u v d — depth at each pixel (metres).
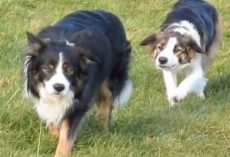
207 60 13.54
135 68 13.26
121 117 10.63
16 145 9.26
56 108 8.87
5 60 13.05
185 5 13.54
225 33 16.42
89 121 10.17
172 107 11.47
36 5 17.48
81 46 8.74
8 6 16.69
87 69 8.69
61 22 9.41
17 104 10.16
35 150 9.19
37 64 8.46
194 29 12.43
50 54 8.35
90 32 9.08
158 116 10.82
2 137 9.32
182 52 11.99
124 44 10.37
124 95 10.67
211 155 9.69
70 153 8.95
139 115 10.80
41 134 9.43
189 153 9.57
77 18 9.56
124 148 9.34
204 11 13.41
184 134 10.08
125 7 18.12
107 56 9.44
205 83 12.48
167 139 9.80
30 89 8.81
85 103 8.91
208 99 12.20
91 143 9.45
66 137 8.91
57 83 8.21
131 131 10.11
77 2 17.98
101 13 10.03
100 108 10.30
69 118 8.92
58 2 17.89
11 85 11.30
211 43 13.44
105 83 10.05
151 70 13.33
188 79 12.19
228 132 10.37
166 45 12.04
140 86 12.43
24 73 8.88
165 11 18.05
